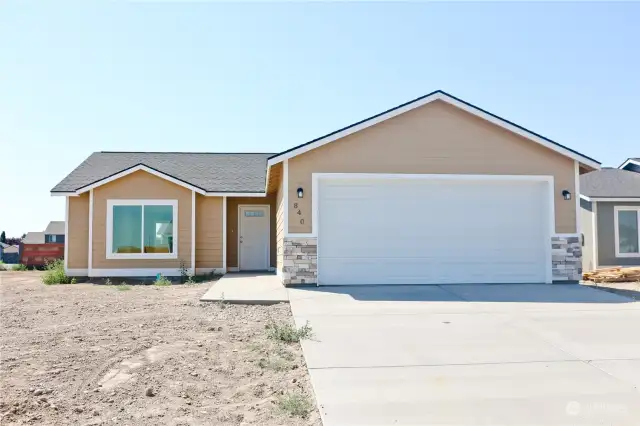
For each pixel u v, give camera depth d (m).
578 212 13.30
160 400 5.09
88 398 5.11
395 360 6.30
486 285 12.74
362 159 12.87
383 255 12.94
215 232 17.53
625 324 8.23
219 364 6.32
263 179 18.92
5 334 7.86
